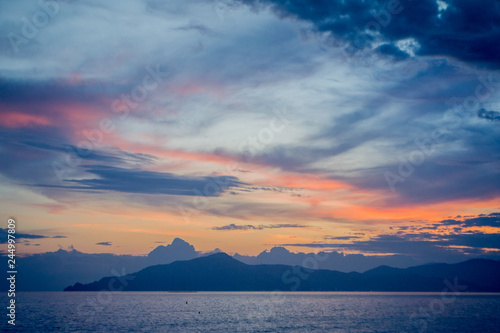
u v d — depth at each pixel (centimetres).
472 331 9094
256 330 8819
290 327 9462
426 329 9356
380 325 10088
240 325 9819
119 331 8531
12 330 8769
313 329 9138
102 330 8700
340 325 10006
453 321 11281
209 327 9338
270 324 10100
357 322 10788
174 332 8356
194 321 10788
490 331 9112
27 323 10156
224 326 9569
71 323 10169
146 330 8719
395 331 8944
